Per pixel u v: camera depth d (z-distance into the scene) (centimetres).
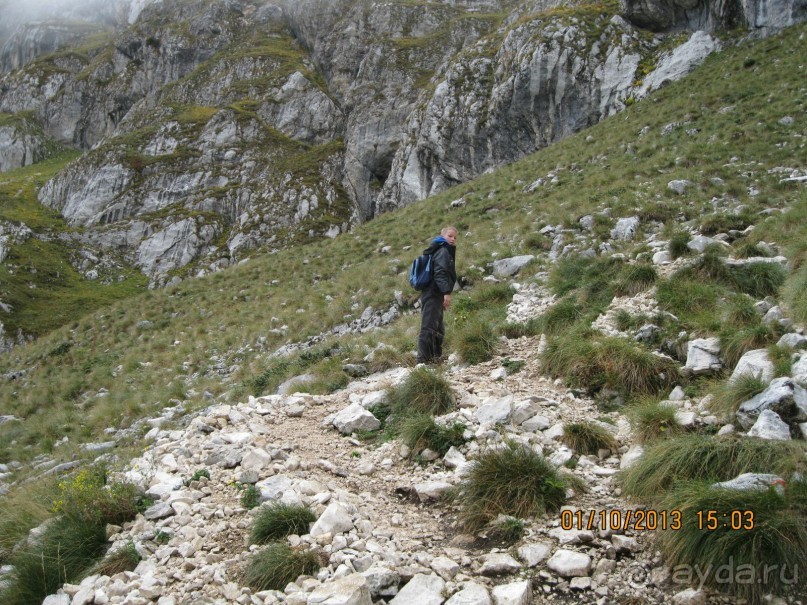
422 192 5816
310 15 10488
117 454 973
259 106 8981
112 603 469
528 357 934
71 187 8619
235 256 6825
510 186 3177
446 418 730
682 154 2370
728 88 3094
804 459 469
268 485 612
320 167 7938
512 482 536
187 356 2158
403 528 538
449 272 999
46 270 6619
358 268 2591
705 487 445
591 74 4625
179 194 7975
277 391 1294
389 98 7894
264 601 441
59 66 14775
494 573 456
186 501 606
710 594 402
